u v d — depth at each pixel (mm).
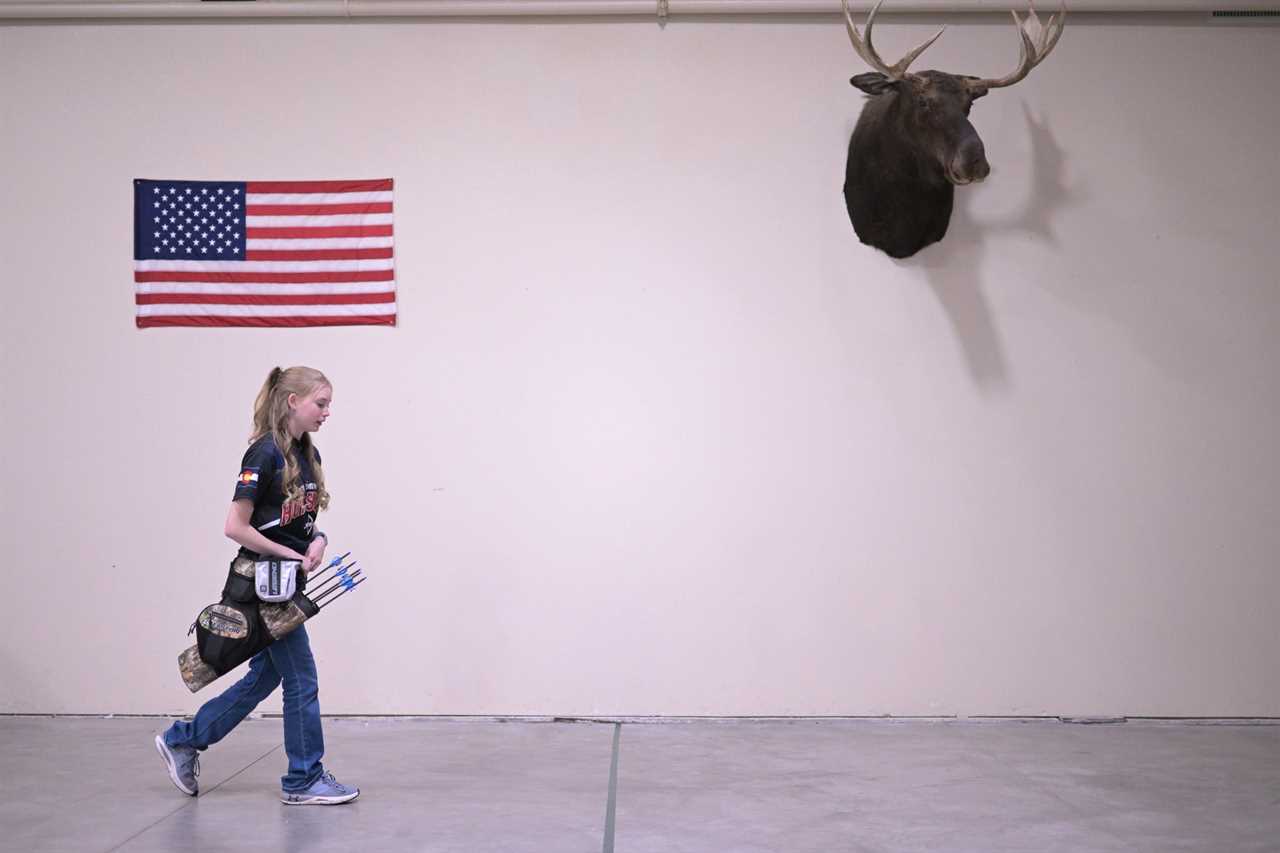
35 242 5902
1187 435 5938
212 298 5883
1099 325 5945
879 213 5812
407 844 3527
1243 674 5879
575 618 5828
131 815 3885
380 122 5934
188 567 5832
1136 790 4312
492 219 5918
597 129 5945
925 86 5277
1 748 5043
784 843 3555
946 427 5906
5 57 5930
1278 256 5922
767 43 5957
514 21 5961
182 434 5859
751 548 5855
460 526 5844
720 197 5934
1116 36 5922
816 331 5910
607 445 5875
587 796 4188
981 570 5875
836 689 5824
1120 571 5895
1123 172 5914
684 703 5812
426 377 5879
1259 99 5918
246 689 4133
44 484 5852
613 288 5910
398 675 5809
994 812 3963
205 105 5930
